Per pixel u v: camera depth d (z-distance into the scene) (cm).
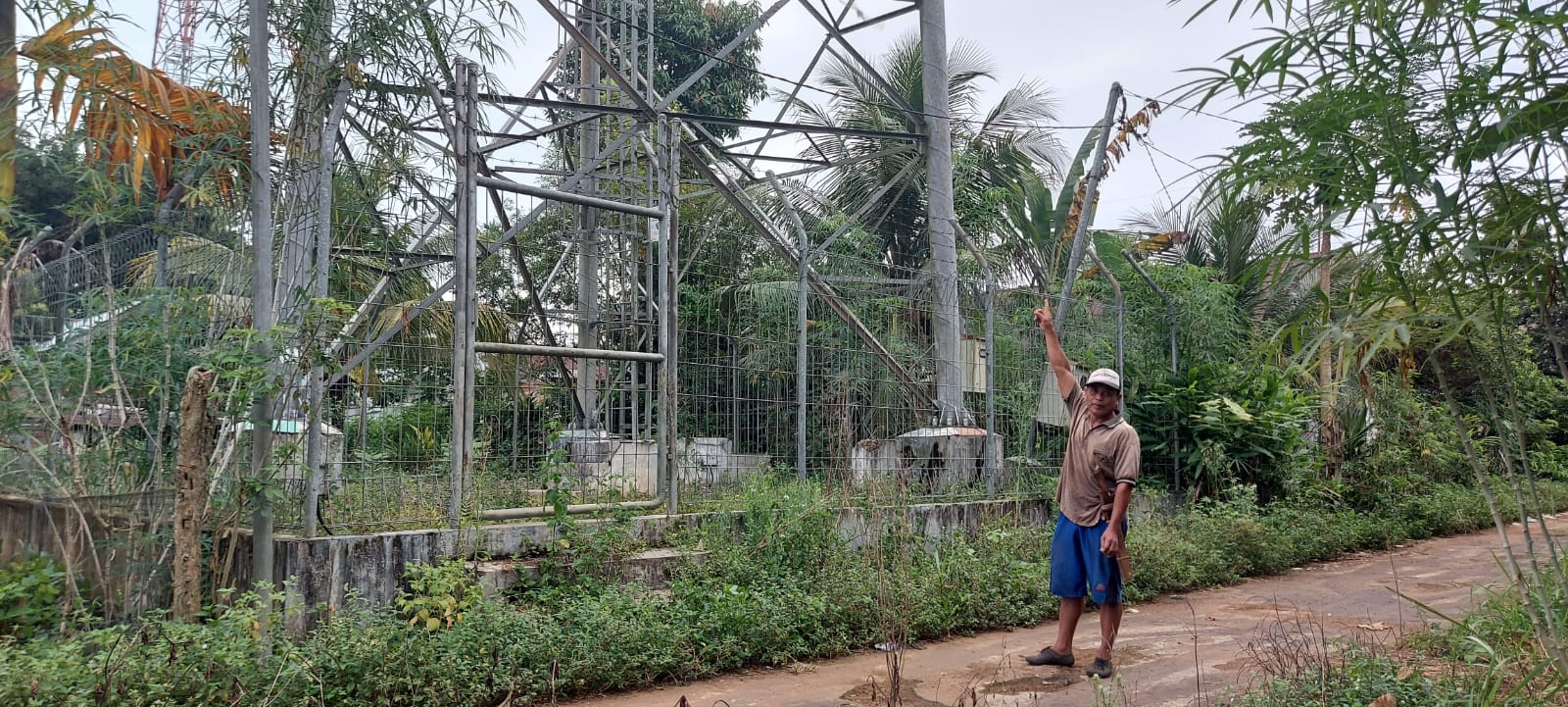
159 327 543
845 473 873
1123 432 571
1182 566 854
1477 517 1273
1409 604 774
